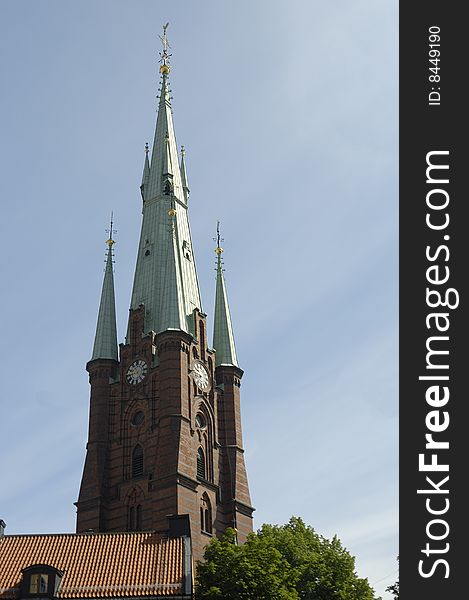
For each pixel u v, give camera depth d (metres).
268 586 66.50
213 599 65.19
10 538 70.94
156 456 97.62
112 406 107.56
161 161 124.94
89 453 103.75
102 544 69.38
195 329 110.88
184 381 103.25
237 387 113.25
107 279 117.94
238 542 100.56
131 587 62.59
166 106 131.25
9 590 62.34
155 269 115.44
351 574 86.00
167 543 68.50
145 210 122.69
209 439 104.94
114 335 113.19
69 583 63.47
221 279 121.81
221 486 103.69
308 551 86.69
